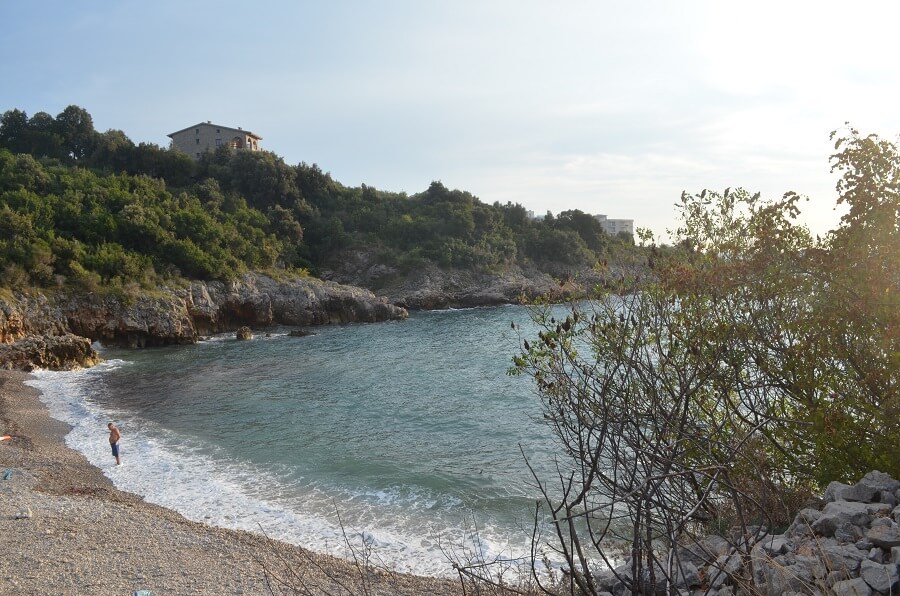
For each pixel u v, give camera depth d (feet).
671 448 15.31
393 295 322.55
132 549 42.96
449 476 64.34
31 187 260.83
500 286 332.19
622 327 22.03
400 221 381.60
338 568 41.63
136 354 176.14
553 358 23.44
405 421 90.68
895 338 24.06
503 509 54.54
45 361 144.25
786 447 29.78
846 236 26.78
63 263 199.93
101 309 191.72
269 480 64.39
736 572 16.76
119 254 215.31
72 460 71.20
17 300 177.78
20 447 75.97
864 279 25.63
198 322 224.33
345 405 102.94
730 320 27.99
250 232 302.25
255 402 106.63
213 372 140.46
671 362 21.59
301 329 237.86
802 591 15.96
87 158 357.82
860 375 26.16
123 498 58.34
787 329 27.58
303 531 50.44
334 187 419.95
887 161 26.07
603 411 16.39
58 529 45.80
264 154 391.65
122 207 256.73
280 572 40.29
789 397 29.96
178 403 106.32
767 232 28.04
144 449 76.74
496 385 116.37
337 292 262.06
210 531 48.19
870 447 25.26
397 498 58.34
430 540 48.08
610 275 27.20
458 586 38.17
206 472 67.21
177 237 253.44
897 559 16.31
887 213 25.14
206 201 332.80
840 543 18.57
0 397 106.93
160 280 218.38
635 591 14.82
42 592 35.29
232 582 38.27
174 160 362.74
